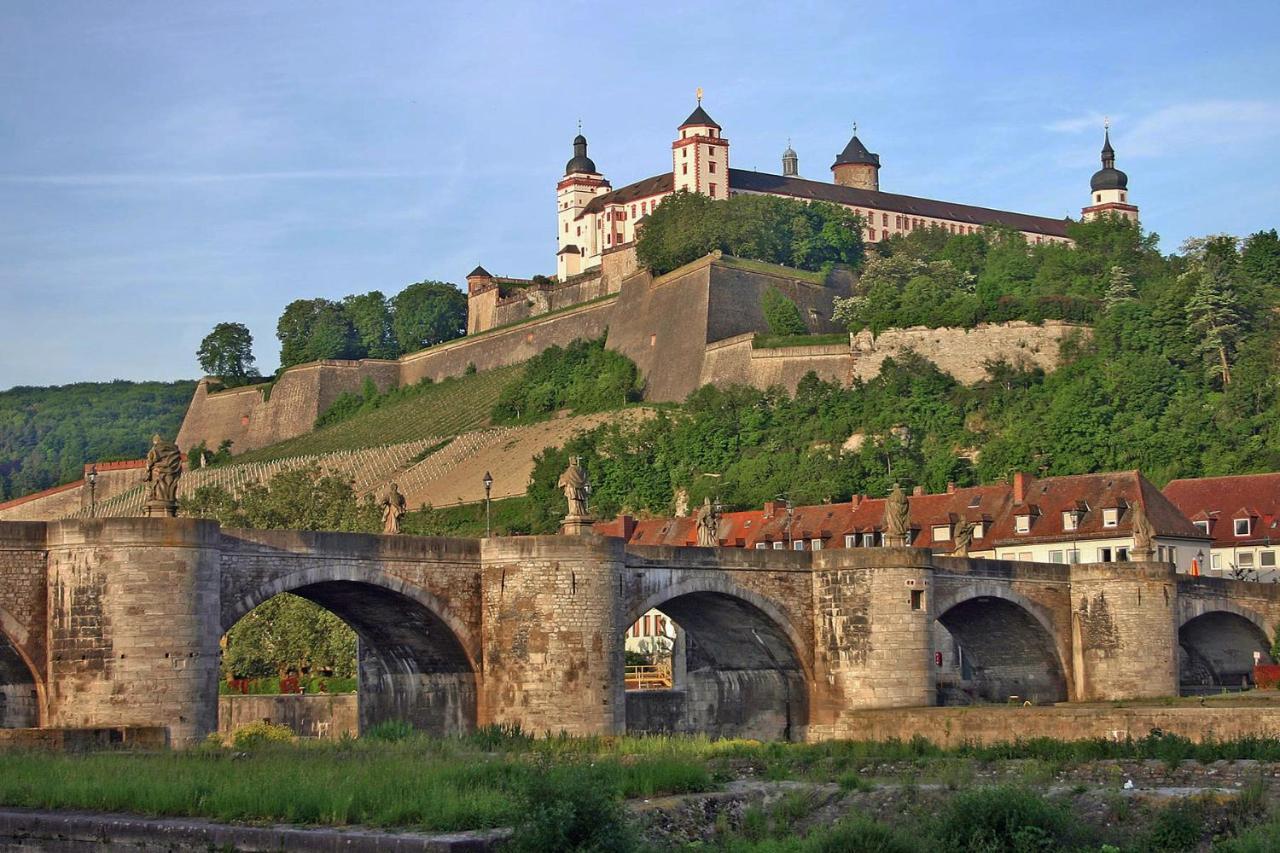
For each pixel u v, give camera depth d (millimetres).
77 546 83312
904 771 74875
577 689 95750
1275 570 163375
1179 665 139750
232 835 57531
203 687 84062
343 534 91938
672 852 57562
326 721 113938
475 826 57500
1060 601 127438
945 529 169250
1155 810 63562
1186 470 197750
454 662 98750
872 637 109062
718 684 117938
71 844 60344
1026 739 88250
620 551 98625
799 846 58531
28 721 86500
